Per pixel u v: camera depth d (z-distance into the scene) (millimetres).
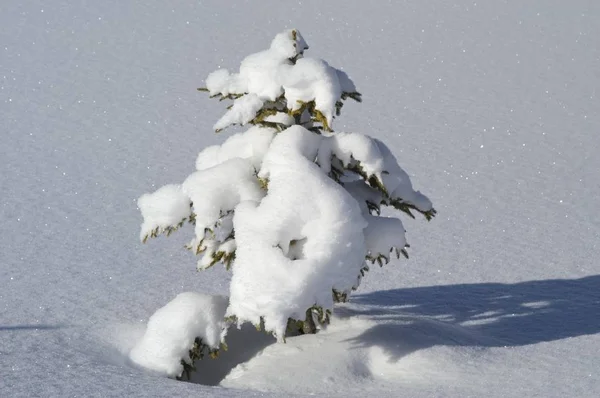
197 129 21734
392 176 9977
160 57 27484
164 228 9984
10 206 16641
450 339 10258
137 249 14664
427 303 12367
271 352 9891
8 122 22000
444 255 14398
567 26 29031
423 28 29547
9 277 13320
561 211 16375
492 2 31484
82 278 13320
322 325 10430
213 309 10117
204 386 8953
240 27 30125
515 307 12117
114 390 8695
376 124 21969
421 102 23516
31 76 25641
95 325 11289
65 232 15461
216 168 9891
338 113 9961
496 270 13719
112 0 32812
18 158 19516
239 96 10000
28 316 11648
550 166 18875
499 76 25328
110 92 24484
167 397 8500
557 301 12305
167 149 20328
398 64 26594
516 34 28594
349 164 9844
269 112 10062
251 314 8977
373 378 9430
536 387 9055
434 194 17469
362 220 9250
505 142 20469
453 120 22109
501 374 9445
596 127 21281
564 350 10258
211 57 27547
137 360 9906
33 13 31297
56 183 18031
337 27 29969
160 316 10039
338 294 9656
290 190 9180
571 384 9141
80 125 21922
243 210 9367
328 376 9297
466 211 16516
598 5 30781
